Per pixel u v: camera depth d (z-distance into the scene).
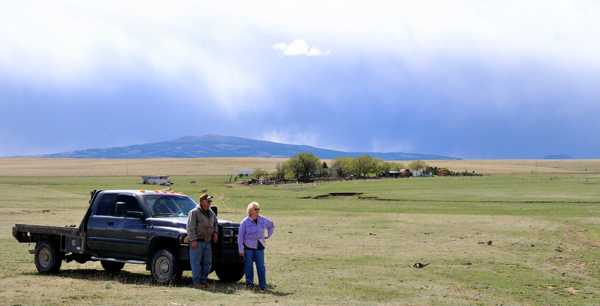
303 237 22.97
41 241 12.92
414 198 63.62
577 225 29.78
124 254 11.85
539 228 27.98
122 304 8.25
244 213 41.16
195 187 113.12
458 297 10.37
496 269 14.38
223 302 8.63
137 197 12.05
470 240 22.14
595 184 83.12
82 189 89.00
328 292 10.46
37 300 8.48
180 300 8.70
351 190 85.00
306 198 69.19
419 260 16.03
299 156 155.38
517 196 62.06
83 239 12.31
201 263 10.68
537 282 12.44
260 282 10.48
